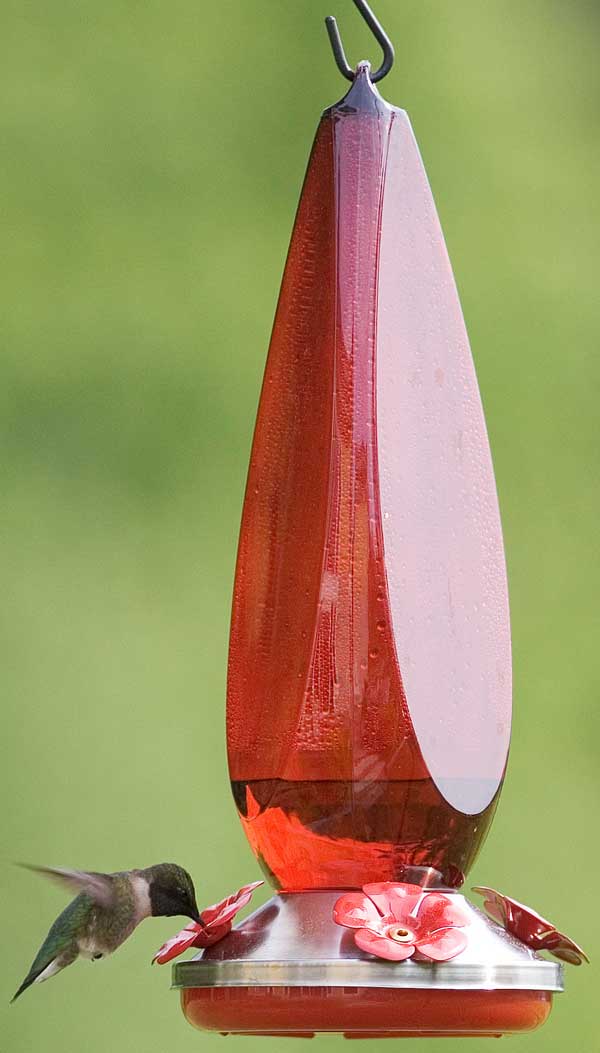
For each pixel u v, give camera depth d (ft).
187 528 107.45
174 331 111.24
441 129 113.19
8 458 108.37
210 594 106.22
